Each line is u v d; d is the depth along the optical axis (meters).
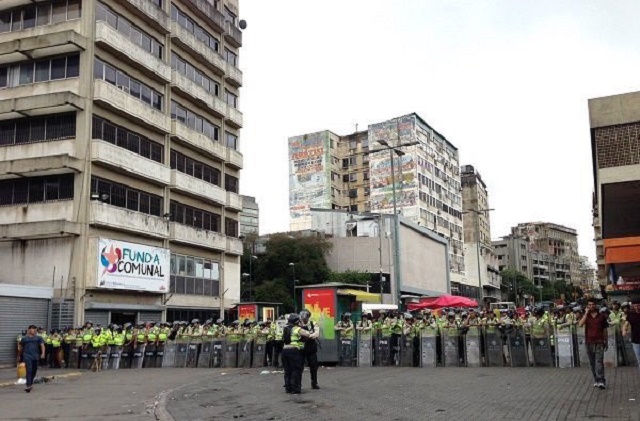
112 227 34.91
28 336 17.22
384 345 21.62
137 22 39.78
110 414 12.02
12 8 36.16
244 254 68.75
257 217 129.12
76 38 33.62
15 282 33.62
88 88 34.16
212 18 50.03
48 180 34.19
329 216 78.81
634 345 13.20
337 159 102.44
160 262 39.09
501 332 19.92
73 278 32.47
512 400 11.63
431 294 79.75
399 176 90.00
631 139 16.33
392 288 67.06
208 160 48.19
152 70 39.78
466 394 12.78
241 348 24.27
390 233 69.94
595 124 16.66
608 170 16.34
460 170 115.25
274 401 12.85
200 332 25.36
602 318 13.03
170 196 42.16
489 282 116.62
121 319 35.81
